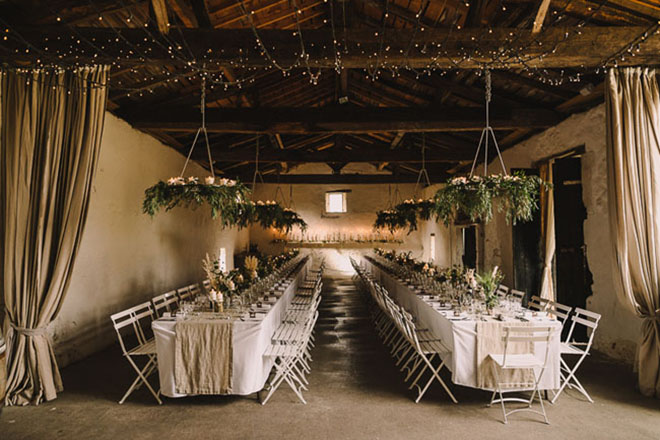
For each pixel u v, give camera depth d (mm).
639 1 3814
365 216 14945
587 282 5488
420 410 3551
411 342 4059
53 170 3859
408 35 3896
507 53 3836
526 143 7074
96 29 3795
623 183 4078
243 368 3607
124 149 6035
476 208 4266
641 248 3979
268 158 8633
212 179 4250
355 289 11578
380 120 6223
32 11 3846
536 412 3451
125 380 4285
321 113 6242
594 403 3697
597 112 5215
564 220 5691
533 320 3797
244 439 3037
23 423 3293
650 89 4098
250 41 3893
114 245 5773
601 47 3820
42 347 3752
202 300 4715
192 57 3875
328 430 3182
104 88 4059
